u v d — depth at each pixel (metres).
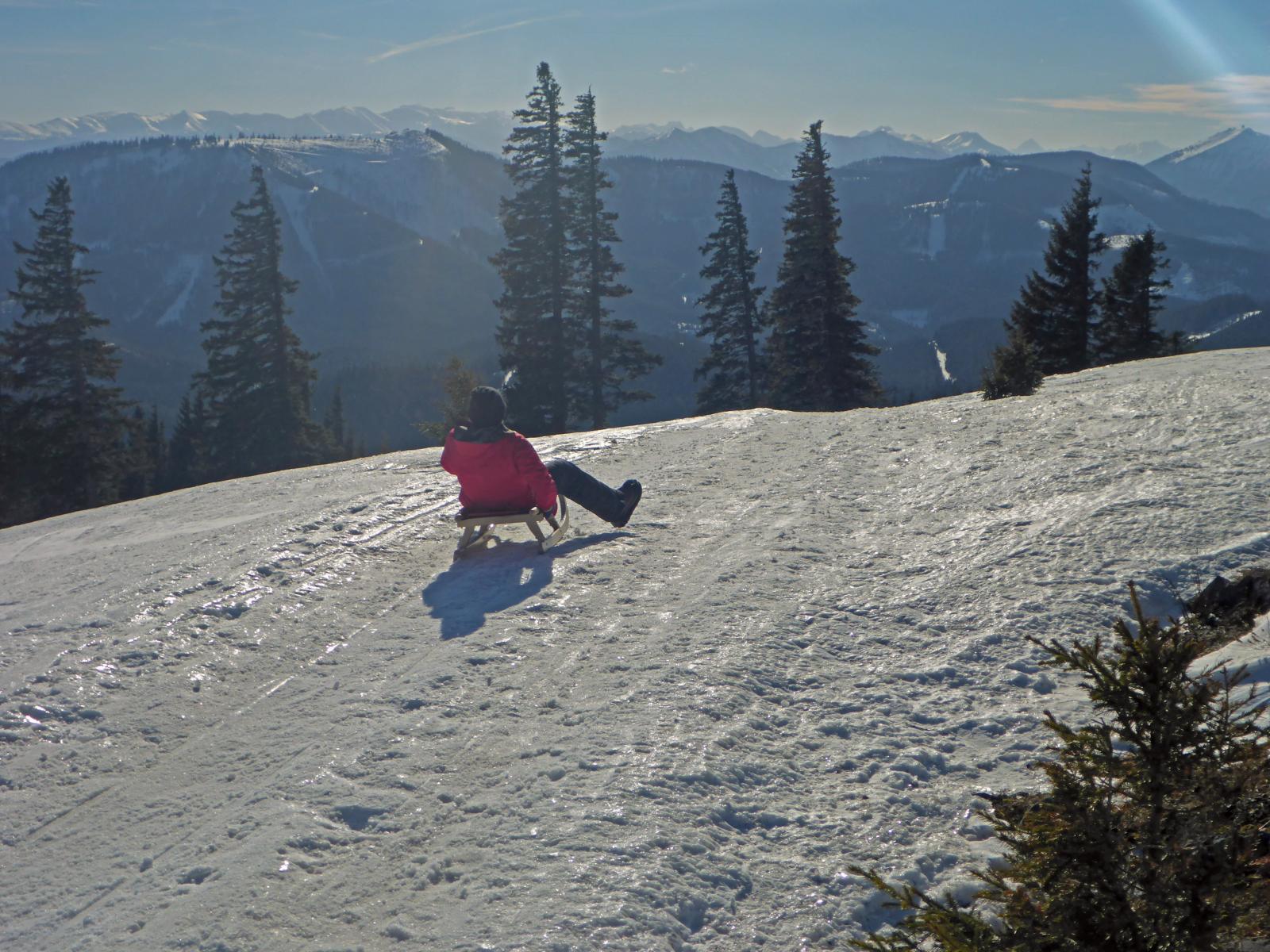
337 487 10.95
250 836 3.48
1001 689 4.32
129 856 3.50
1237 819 2.07
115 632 5.92
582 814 3.42
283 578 6.84
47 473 44.34
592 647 5.09
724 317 50.91
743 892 3.04
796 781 3.69
